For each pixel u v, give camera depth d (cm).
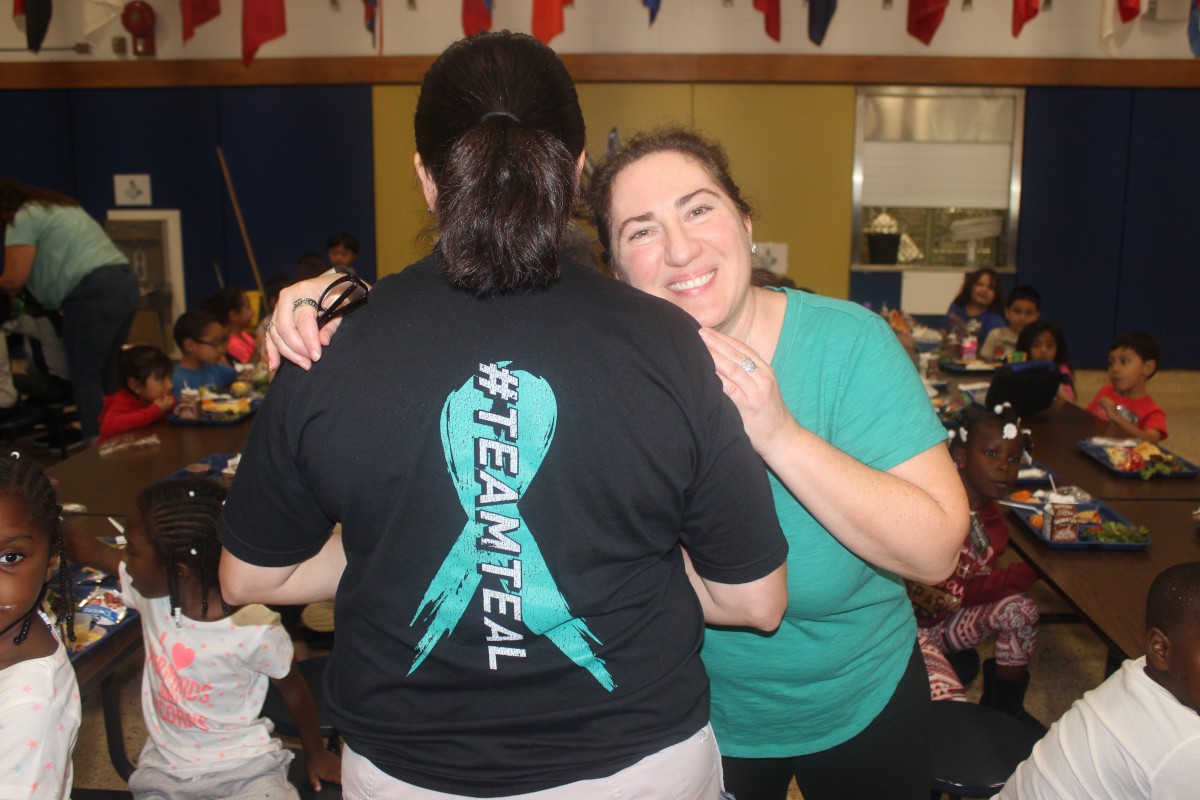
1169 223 730
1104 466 293
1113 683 144
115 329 511
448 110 87
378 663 86
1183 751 132
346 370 82
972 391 409
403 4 707
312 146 731
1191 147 719
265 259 749
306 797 185
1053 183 723
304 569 100
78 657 172
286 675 177
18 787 119
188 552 163
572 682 85
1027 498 262
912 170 722
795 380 123
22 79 727
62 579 135
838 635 132
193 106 731
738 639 132
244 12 589
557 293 85
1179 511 251
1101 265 736
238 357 474
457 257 82
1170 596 135
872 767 139
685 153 118
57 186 744
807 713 135
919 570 112
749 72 701
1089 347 749
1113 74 702
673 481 83
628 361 82
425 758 85
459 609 83
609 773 86
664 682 88
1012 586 246
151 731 179
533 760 85
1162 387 714
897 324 522
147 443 330
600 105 709
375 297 87
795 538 123
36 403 502
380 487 82
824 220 725
